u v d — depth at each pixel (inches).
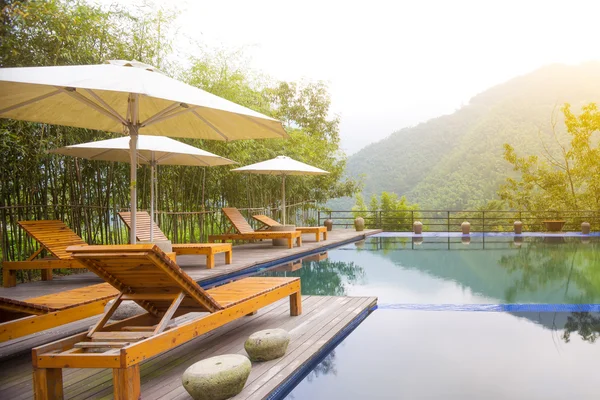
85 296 149.3
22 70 123.5
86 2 222.8
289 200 593.0
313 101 775.7
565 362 133.0
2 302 119.9
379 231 613.3
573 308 199.3
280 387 108.0
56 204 240.5
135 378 91.1
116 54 257.9
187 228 369.1
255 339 122.8
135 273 111.7
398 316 189.3
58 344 96.9
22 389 105.8
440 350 144.9
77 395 101.9
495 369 127.9
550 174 718.5
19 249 220.8
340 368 129.9
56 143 235.3
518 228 572.7
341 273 298.4
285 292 164.7
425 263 341.1
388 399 108.3
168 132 205.6
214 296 141.3
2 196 211.8
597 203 673.0
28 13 156.3
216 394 94.4
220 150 377.1
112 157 242.4
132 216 168.7
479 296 227.0
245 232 363.6
